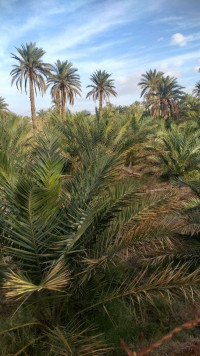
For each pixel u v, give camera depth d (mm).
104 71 41531
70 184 3947
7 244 3365
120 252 3275
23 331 3002
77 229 3145
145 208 3506
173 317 3607
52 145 3443
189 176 11008
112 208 3492
